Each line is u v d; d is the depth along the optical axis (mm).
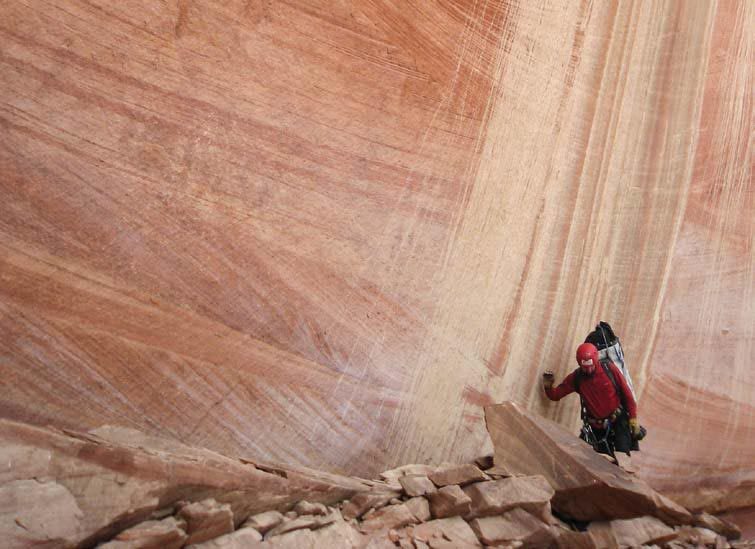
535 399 4949
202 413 3406
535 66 4906
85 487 2344
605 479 3691
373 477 4027
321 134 3934
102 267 3158
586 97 5234
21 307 2914
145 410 3215
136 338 3229
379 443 4086
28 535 2127
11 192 2934
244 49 3635
